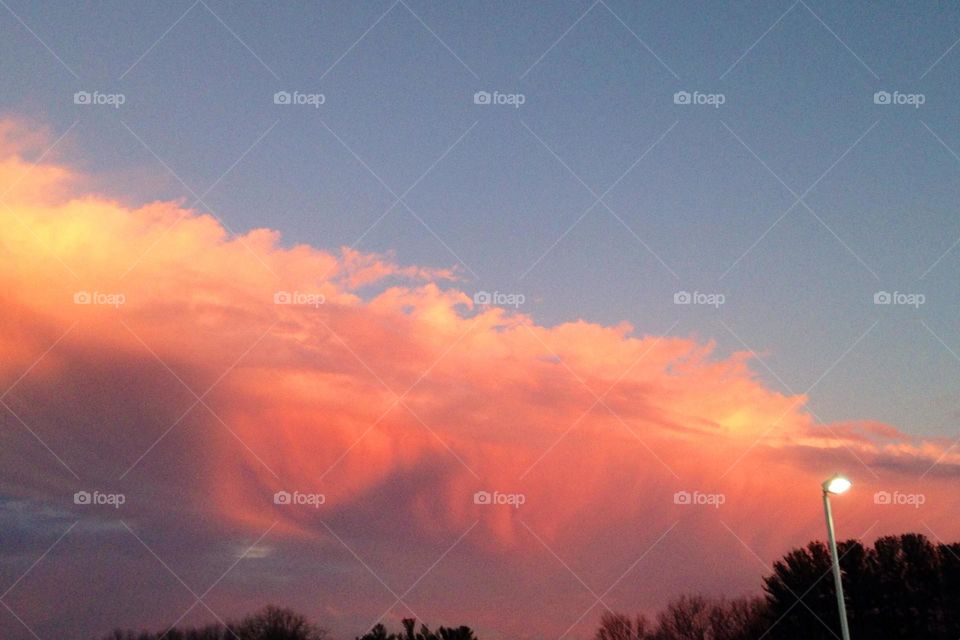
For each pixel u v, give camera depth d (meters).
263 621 52.41
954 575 53.03
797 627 54.38
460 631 52.59
